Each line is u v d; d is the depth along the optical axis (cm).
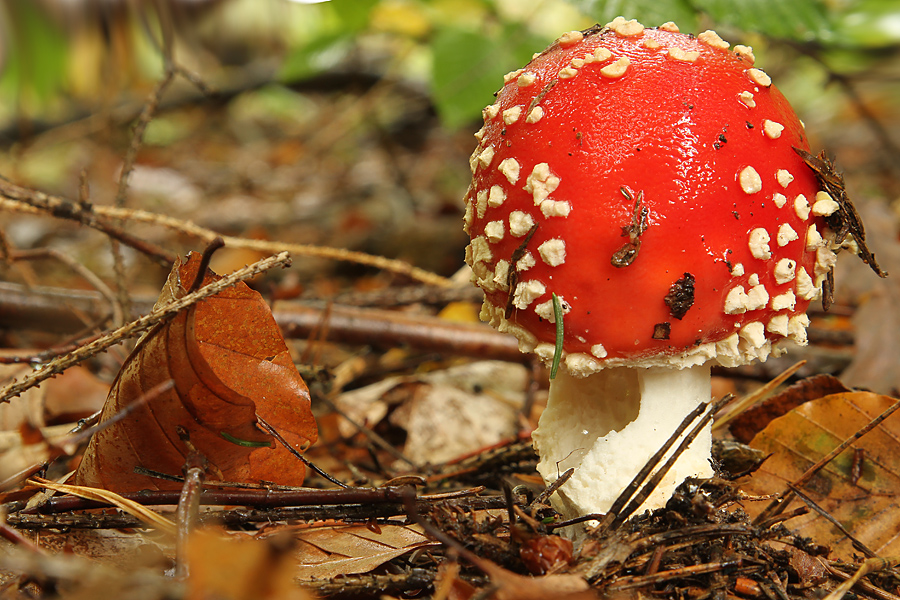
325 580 27
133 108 101
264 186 100
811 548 29
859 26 56
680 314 29
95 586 25
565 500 30
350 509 29
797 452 31
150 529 29
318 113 114
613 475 30
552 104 29
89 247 69
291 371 30
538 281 29
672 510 28
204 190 98
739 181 29
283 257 28
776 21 42
